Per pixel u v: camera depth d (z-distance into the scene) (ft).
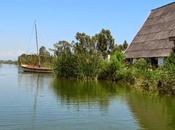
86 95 106.11
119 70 152.15
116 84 143.95
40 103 88.84
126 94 108.06
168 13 171.94
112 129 60.49
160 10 183.01
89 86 136.26
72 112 75.82
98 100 94.79
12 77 201.16
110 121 66.69
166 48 147.95
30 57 315.37
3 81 166.40
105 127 61.93
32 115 72.02
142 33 181.06
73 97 101.24
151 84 111.65
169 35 153.48
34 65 285.84
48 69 253.03
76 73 176.45
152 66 147.43
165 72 107.76
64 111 77.05
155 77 110.63
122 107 82.79
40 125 62.90
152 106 84.12
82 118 69.31
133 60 171.73
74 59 180.04
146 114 73.87
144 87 115.65
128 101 92.58
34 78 190.49
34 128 60.70
